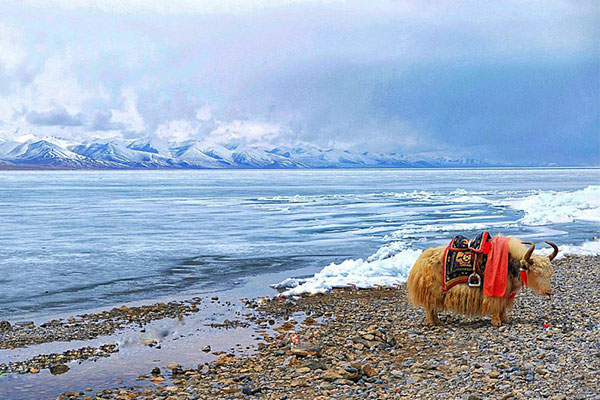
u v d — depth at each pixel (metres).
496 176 191.75
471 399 6.18
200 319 11.20
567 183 112.88
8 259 19.11
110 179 161.62
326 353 8.56
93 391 7.32
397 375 7.31
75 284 14.96
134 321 11.08
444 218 34.28
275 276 16.09
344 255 19.88
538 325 9.62
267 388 7.07
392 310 11.63
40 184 112.00
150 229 28.45
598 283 13.85
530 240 23.23
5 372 8.09
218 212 39.59
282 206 45.56
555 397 6.06
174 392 7.11
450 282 9.66
